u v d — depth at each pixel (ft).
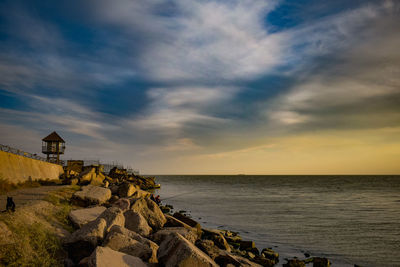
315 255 53.21
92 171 122.83
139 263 24.99
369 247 58.80
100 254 22.89
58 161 165.89
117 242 27.89
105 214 34.40
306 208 122.72
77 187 92.79
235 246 56.34
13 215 31.42
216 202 144.87
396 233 71.77
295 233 71.41
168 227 47.55
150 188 249.75
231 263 33.42
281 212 108.88
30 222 32.30
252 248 54.29
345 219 93.45
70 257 28.91
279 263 48.21
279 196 189.06
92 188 68.54
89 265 22.04
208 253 33.71
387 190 259.60
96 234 29.66
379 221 90.02
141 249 28.09
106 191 67.36
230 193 215.51
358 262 49.62
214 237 51.72
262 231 73.56
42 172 116.57
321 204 140.05
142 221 40.98
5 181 77.00
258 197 179.52
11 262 22.63
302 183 431.02
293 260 46.29
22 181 91.04
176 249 26.22
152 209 50.98
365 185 359.05
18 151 98.78
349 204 140.97
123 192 85.40
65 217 42.39
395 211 114.73
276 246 59.21
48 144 165.48
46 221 36.99
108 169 231.71
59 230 35.63
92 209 48.44
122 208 47.60
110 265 22.26
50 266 25.16
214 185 364.99
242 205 131.85
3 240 24.53
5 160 84.33
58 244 29.86
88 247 28.84
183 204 134.82
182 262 24.75
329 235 69.36
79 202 59.41
